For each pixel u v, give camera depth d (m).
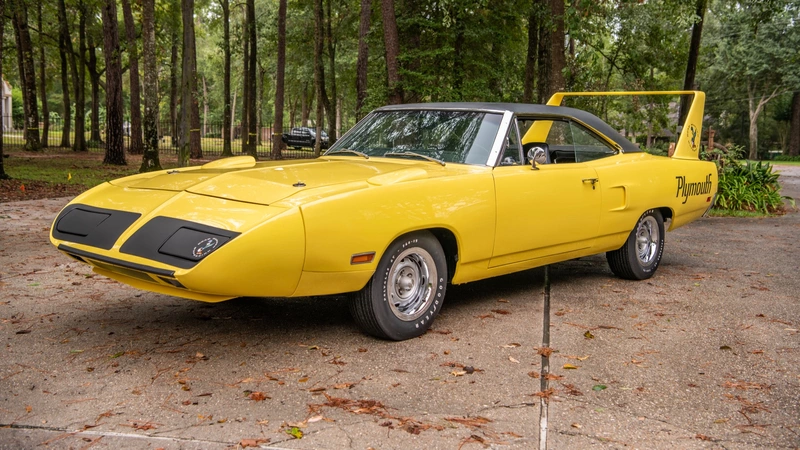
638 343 4.29
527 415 3.12
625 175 5.64
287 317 4.69
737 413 3.23
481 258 4.54
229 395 3.28
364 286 3.98
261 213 3.46
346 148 5.28
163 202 3.78
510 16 17.22
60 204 11.23
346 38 31.64
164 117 75.56
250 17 28.80
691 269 6.89
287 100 60.81
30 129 28.12
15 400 3.17
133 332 4.27
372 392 3.35
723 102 61.44
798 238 9.32
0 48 14.56
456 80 15.52
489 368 3.74
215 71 64.31
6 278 5.73
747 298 5.61
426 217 4.07
